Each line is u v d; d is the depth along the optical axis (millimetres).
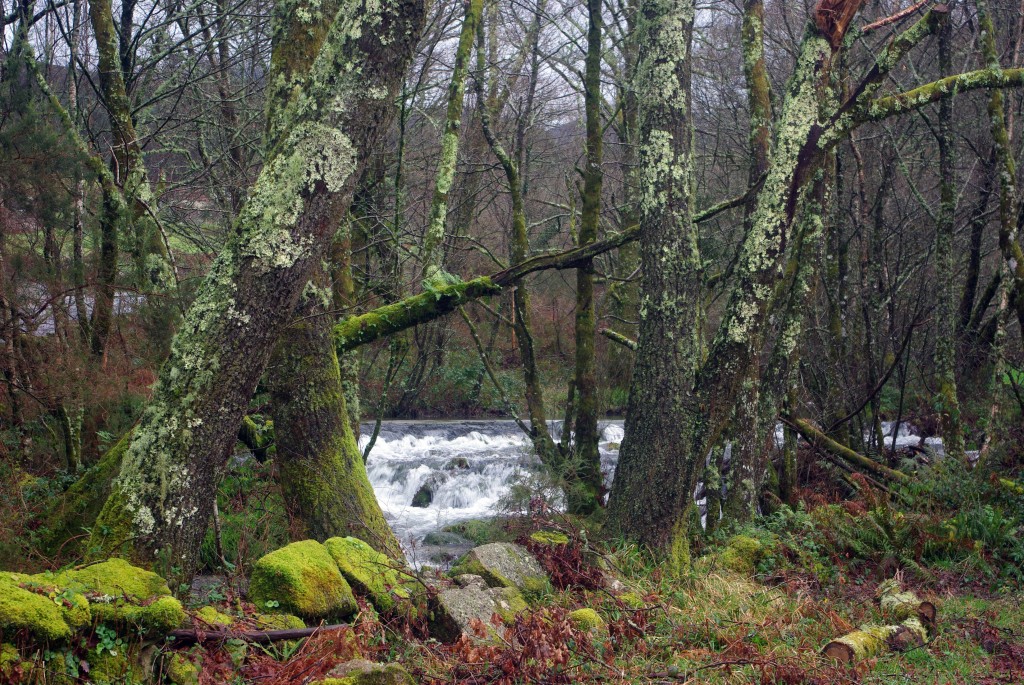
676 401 7641
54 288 7809
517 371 21828
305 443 7180
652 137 7820
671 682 5023
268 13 11953
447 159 9914
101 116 12273
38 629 3611
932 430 15516
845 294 13375
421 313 8742
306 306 7215
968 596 7453
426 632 5449
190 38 10781
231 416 5492
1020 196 12398
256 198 5602
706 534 8711
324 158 5629
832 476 11906
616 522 7711
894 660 5625
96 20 9148
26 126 7500
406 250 12820
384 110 5836
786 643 5750
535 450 10258
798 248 9469
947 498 9469
